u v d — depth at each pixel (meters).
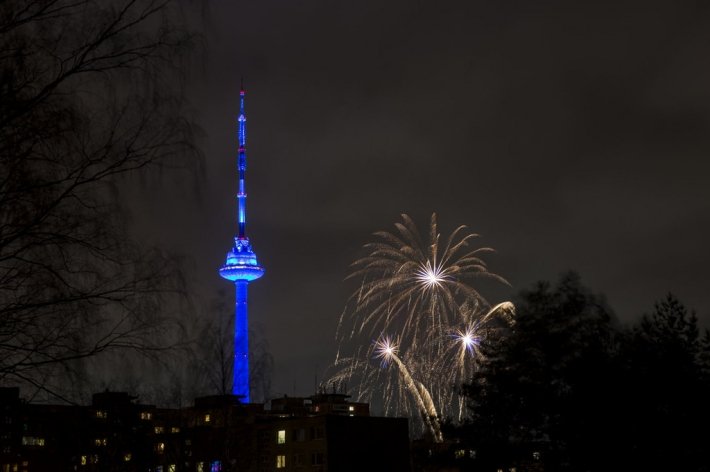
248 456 96.62
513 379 37.56
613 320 35.19
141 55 17.62
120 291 17.78
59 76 16.77
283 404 144.75
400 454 99.44
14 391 18.27
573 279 37.75
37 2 16.62
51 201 16.61
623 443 31.81
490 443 41.03
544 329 36.72
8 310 16.50
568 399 33.91
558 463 34.91
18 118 16.45
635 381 31.58
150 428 79.19
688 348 31.84
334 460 95.25
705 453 30.75
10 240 16.25
